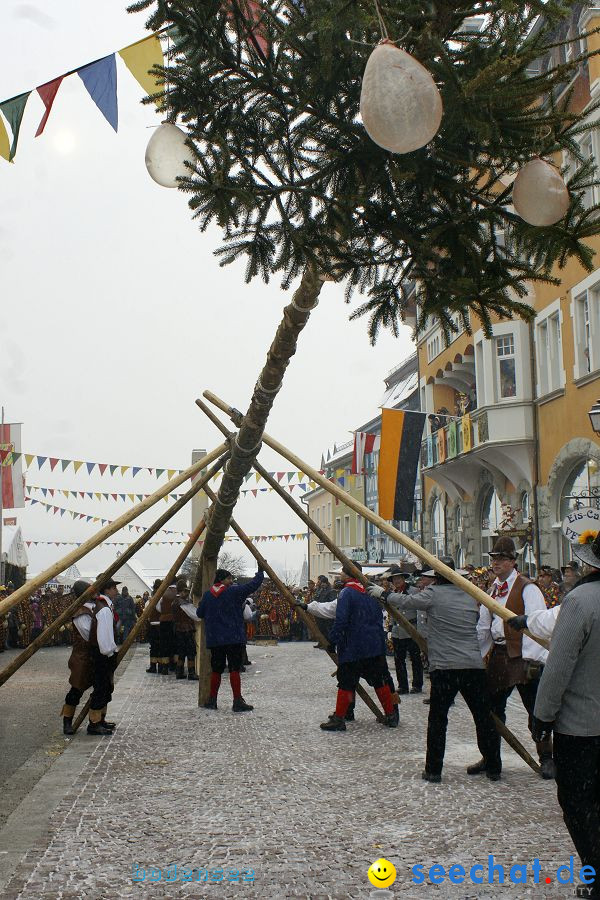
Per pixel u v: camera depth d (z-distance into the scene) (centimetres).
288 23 468
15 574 3325
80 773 794
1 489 2398
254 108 502
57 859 531
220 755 875
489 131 442
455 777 754
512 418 2444
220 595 1224
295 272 525
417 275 533
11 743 982
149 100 508
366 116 380
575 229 494
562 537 2278
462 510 3095
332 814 629
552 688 425
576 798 429
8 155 678
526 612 773
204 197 492
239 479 1091
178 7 480
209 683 1276
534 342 2423
